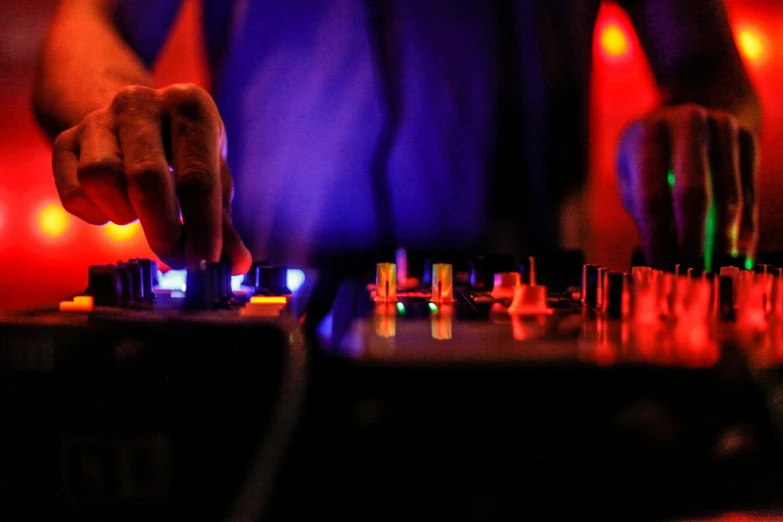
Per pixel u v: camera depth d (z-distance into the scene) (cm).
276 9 74
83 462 47
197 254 54
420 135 75
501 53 75
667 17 71
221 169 59
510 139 76
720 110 69
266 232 76
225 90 76
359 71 75
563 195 77
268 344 47
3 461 47
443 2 74
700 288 54
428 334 51
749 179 66
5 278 104
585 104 77
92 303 51
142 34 70
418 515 46
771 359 48
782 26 85
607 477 47
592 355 48
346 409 47
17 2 98
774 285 56
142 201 53
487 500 47
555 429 47
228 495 47
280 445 47
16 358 47
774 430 47
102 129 54
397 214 76
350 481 47
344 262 74
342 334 50
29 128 103
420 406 47
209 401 47
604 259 80
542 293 56
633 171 66
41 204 104
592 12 76
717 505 47
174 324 47
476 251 76
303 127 75
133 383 47
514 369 47
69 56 61
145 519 47
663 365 48
